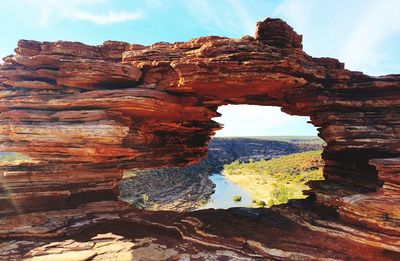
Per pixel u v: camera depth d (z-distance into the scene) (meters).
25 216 17.81
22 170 18.42
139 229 18.08
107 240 16.48
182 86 17.95
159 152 23.58
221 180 140.38
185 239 16.69
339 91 19.16
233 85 17.50
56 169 18.81
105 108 18.67
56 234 16.56
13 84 19.44
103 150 18.30
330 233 15.60
